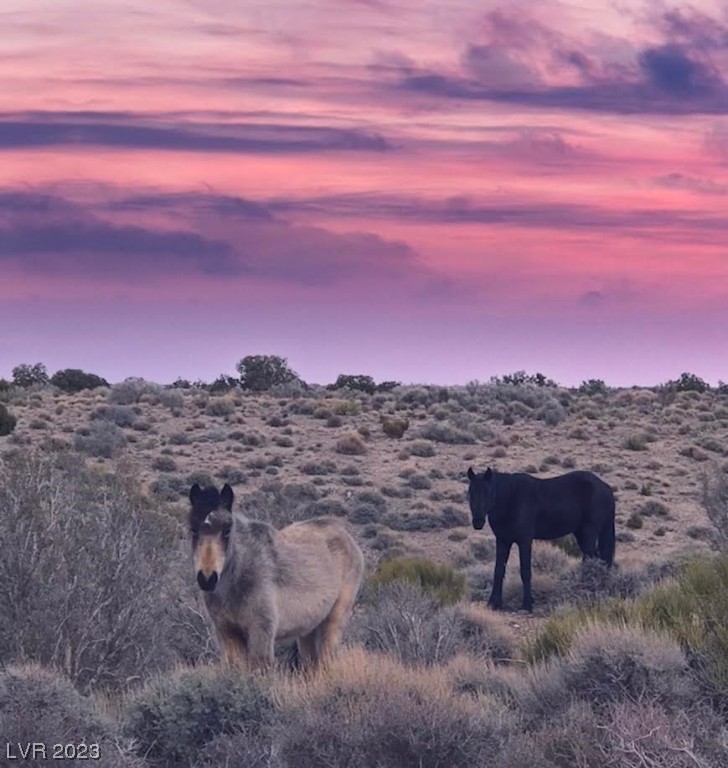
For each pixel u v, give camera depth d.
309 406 55.62
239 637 11.66
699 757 8.34
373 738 8.84
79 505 14.19
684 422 56.16
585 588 21.75
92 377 70.12
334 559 12.79
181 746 9.74
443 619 16.12
